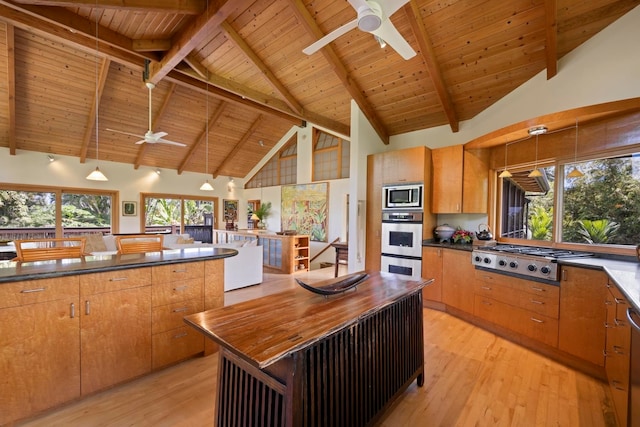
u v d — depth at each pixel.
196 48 4.28
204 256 2.47
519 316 2.79
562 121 2.72
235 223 10.58
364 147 4.67
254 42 4.03
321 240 8.51
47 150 7.00
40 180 6.98
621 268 2.06
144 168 8.77
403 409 1.91
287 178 9.78
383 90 4.27
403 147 4.89
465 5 2.94
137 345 2.13
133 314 2.10
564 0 2.60
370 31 2.02
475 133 4.08
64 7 3.44
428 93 4.05
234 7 3.08
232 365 1.45
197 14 3.39
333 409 1.38
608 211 2.66
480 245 3.52
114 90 5.98
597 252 2.70
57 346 1.79
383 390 1.75
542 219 3.26
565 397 2.02
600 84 2.65
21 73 5.10
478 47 3.28
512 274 2.87
